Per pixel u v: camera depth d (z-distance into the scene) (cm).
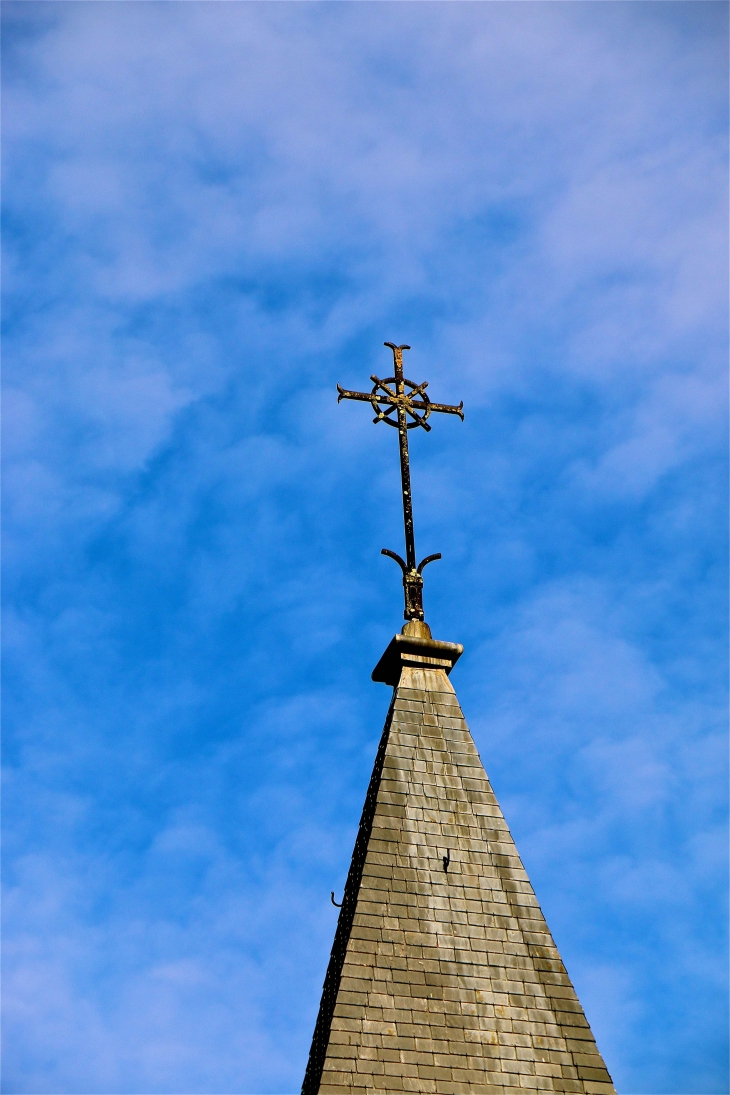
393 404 5359
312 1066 4178
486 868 4450
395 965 4194
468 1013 4141
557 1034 4153
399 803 4541
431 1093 3972
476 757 4697
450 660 4900
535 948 4312
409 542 5138
